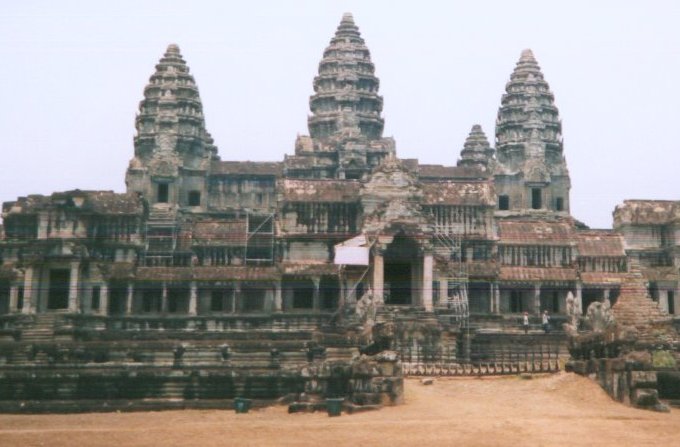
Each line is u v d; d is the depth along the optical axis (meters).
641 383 64.94
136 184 166.12
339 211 123.94
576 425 57.28
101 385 80.62
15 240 122.69
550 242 127.88
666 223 137.75
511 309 123.31
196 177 167.50
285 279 118.31
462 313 106.56
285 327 115.69
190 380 80.12
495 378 76.19
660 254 137.62
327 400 65.88
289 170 169.50
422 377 77.88
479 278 120.31
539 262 127.31
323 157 171.88
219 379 79.75
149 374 80.44
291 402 74.12
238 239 127.69
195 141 169.62
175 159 165.38
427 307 103.38
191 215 164.62
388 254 106.56
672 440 53.28
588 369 72.62
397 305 104.12
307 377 70.69
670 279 127.94
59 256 113.69
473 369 82.56
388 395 66.31
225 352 91.25
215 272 118.75
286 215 123.12
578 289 122.88
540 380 74.50
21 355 93.50
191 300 117.81
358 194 123.50
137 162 167.38
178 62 174.88
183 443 53.25
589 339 75.50
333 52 192.50
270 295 119.12
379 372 67.38
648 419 60.22
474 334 103.25
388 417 61.44
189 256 127.94
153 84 172.62
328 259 121.69
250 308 119.44
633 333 69.75
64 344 93.50
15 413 74.69
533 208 173.50
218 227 130.12
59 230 118.69
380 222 106.69
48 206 119.00
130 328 115.19
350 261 106.50
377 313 100.94
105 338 108.81
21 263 115.50
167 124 168.25
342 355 88.94
